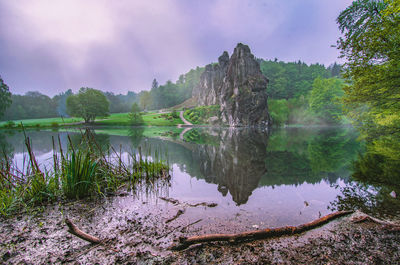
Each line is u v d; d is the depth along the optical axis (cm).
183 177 639
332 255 226
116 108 12112
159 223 315
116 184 522
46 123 5788
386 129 1461
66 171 450
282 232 271
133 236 276
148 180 587
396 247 236
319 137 2242
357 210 352
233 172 709
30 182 431
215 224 310
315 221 295
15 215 347
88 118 6400
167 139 2066
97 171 529
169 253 237
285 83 9525
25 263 221
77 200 419
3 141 1845
